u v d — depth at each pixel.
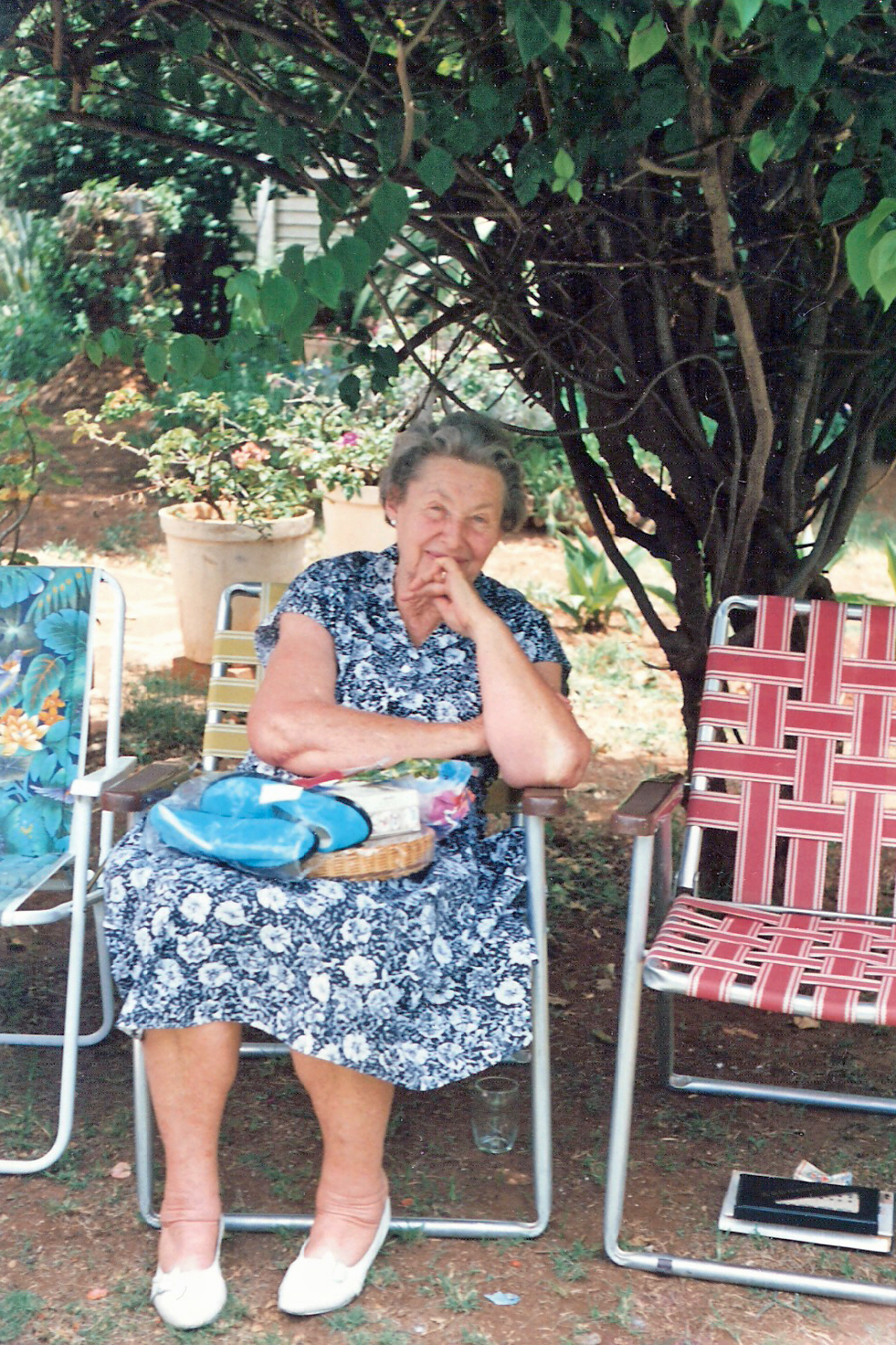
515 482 2.87
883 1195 2.78
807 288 3.33
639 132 2.57
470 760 2.79
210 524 6.45
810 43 2.15
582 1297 2.50
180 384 2.84
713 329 3.51
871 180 2.82
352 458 7.54
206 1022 2.35
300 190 3.36
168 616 7.88
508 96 2.71
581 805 5.30
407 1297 2.48
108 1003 3.41
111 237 10.11
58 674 3.28
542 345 3.54
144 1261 2.58
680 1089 3.25
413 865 2.51
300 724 2.65
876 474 5.61
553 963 3.97
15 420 5.34
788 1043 3.56
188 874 2.41
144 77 3.41
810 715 3.03
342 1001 2.34
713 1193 2.84
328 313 3.44
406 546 2.81
